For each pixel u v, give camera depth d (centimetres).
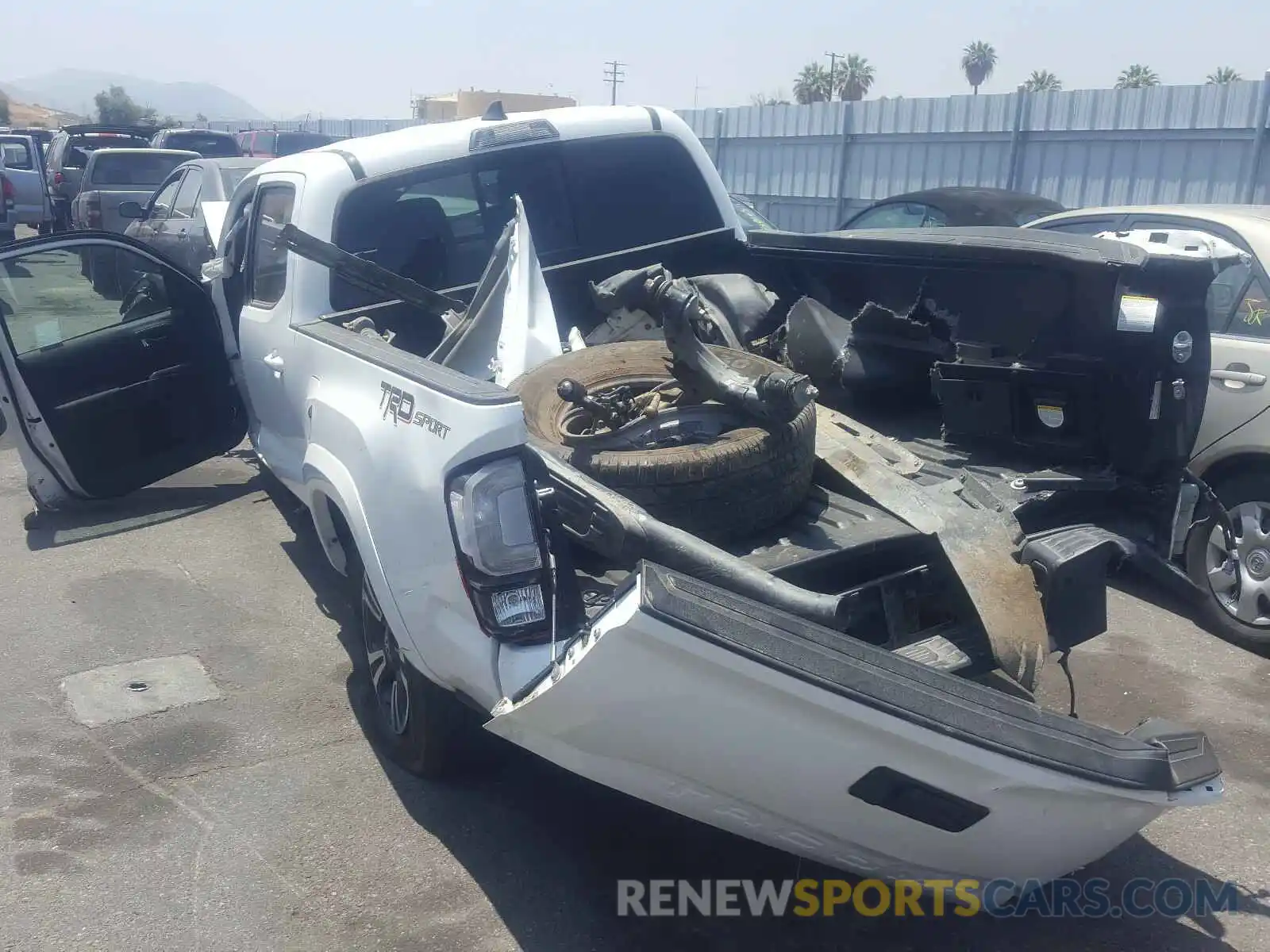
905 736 250
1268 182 1348
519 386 367
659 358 393
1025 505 371
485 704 314
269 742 429
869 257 479
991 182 1664
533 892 342
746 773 262
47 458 586
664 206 550
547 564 299
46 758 415
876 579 329
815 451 368
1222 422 520
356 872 351
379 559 347
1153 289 369
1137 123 1473
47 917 328
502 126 505
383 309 489
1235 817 385
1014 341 414
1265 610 504
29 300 639
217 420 632
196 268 1047
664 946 320
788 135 1980
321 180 477
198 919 328
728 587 273
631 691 251
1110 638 521
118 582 581
